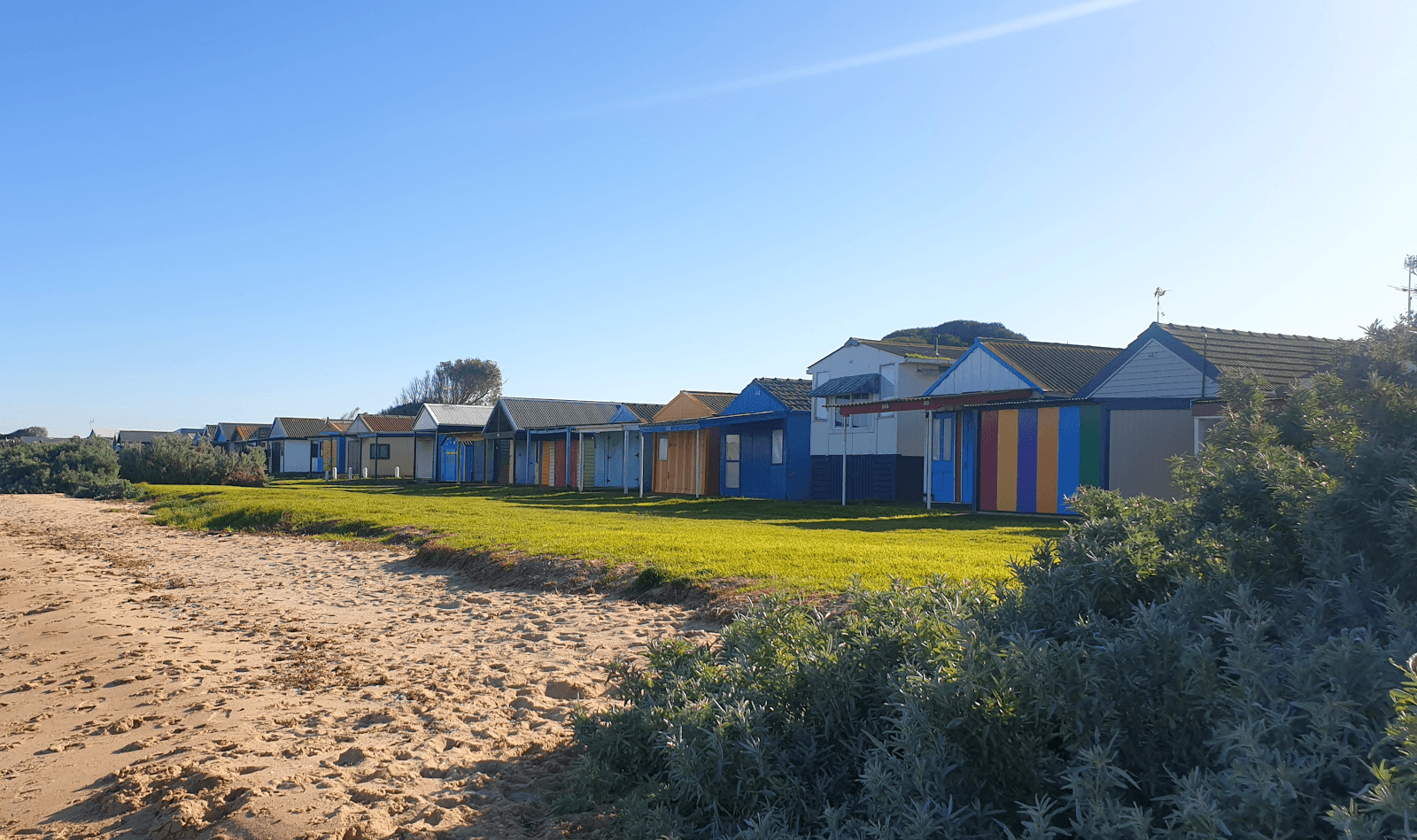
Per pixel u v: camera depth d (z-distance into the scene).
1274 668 2.60
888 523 17.19
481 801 4.48
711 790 3.59
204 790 4.73
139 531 22.14
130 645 8.67
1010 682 2.94
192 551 17.45
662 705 4.32
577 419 42.62
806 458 27.64
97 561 16.12
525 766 5.00
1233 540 3.57
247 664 7.81
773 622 4.79
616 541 13.12
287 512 21.94
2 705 6.96
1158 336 18.25
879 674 3.77
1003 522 17.30
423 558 13.69
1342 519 3.30
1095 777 2.62
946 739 3.04
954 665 3.16
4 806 4.84
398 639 8.57
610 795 4.24
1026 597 3.87
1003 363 21.78
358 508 22.81
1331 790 2.30
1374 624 2.87
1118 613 3.73
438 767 4.98
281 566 14.55
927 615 4.01
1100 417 17.45
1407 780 2.00
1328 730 2.31
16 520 25.95
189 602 11.29
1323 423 4.02
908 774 3.01
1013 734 2.96
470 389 107.56
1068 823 2.92
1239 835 2.27
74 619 10.25
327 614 10.10
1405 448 3.27
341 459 62.53
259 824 4.24
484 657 7.68
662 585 9.84
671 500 27.61
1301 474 3.71
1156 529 4.16
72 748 5.79
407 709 6.19
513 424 40.81
